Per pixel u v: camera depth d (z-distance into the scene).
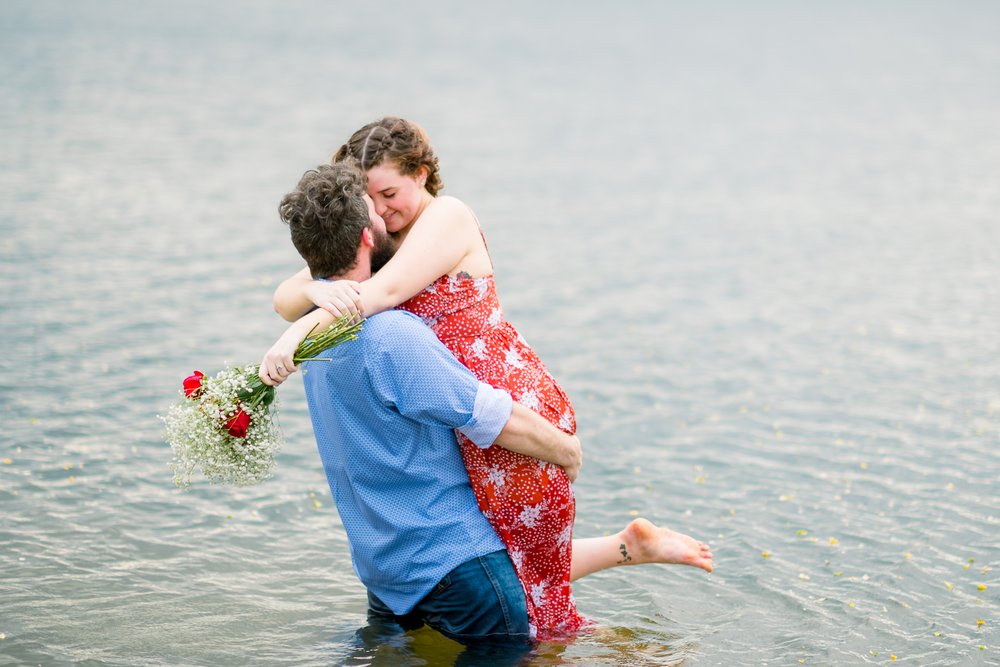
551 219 23.66
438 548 5.88
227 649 6.05
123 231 19.44
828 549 7.79
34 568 6.98
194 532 7.79
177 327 13.68
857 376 12.78
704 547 6.68
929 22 100.12
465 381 5.61
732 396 11.92
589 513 8.55
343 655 5.99
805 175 31.11
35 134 29.25
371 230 5.83
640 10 107.25
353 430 5.78
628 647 6.18
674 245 21.30
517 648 6.05
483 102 44.41
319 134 33.66
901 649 6.26
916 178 30.91
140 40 57.44
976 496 8.88
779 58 68.81
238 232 20.08
